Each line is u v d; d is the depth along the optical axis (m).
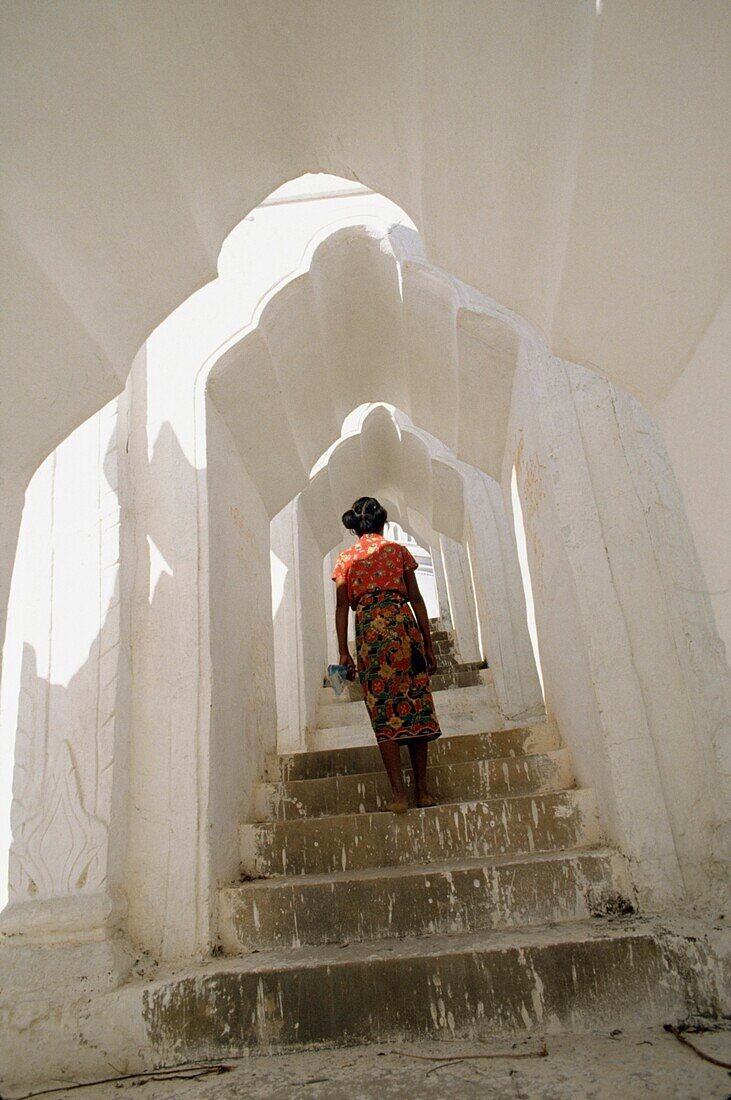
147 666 3.10
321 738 5.93
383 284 4.03
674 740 2.81
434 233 2.44
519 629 5.79
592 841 3.10
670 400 1.80
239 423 3.97
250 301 3.68
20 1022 2.40
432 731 3.42
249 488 4.31
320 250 3.79
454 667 6.71
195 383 3.54
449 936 2.66
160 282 2.20
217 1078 2.16
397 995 2.34
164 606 3.18
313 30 2.03
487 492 6.20
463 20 1.69
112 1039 2.37
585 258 1.75
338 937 2.77
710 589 1.66
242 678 3.69
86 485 3.20
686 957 2.31
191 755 2.96
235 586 3.72
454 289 3.54
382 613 3.60
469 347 3.75
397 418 6.43
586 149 1.55
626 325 1.80
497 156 1.93
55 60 1.60
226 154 2.24
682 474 1.77
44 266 1.72
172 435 3.46
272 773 4.07
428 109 1.98
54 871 2.68
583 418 3.21
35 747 2.85
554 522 3.23
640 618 2.94
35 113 1.61
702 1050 1.98
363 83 2.14
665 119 1.39
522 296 2.27
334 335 4.34
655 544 2.99
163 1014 2.39
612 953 2.33
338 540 7.72
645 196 1.52
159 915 2.76
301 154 2.47
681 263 1.54
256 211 3.89
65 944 2.55
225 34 1.95
